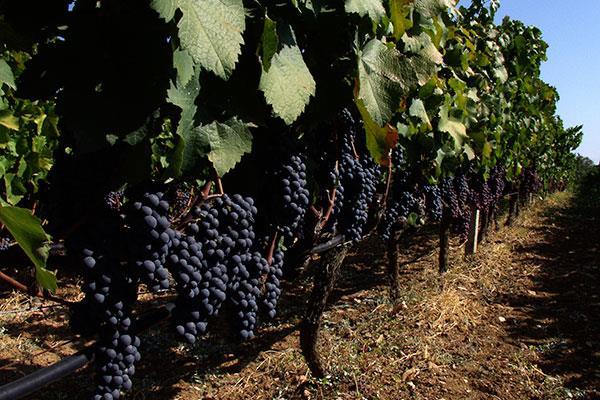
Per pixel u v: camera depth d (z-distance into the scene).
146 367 5.13
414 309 6.60
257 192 2.28
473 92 6.48
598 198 23.48
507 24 9.48
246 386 4.76
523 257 10.61
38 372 1.86
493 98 7.49
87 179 1.70
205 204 1.92
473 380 5.07
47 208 1.86
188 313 1.91
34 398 4.39
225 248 1.92
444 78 5.23
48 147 5.00
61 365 1.92
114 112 1.54
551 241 12.43
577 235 13.55
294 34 2.07
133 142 1.55
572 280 8.98
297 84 1.83
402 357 5.31
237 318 2.20
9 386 1.79
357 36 2.21
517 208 15.17
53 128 3.95
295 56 1.87
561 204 22.03
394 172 5.16
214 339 5.79
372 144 2.29
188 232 1.87
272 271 2.48
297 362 5.10
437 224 13.34
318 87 2.27
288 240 2.80
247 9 1.81
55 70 1.56
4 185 4.81
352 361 5.12
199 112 1.65
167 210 1.73
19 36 1.69
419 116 3.99
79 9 1.57
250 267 2.21
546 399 4.81
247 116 1.76
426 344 5.70
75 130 1.51
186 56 1.50
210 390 4.71
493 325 6.68
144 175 1.63
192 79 1.62
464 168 6.88
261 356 5.32
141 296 6.87
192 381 4.83
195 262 1.80
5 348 5.25
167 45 1.54
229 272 2.03
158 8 1.28
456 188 7.46
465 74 6.46
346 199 3.38
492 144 7.46
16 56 2.78
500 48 8.35
